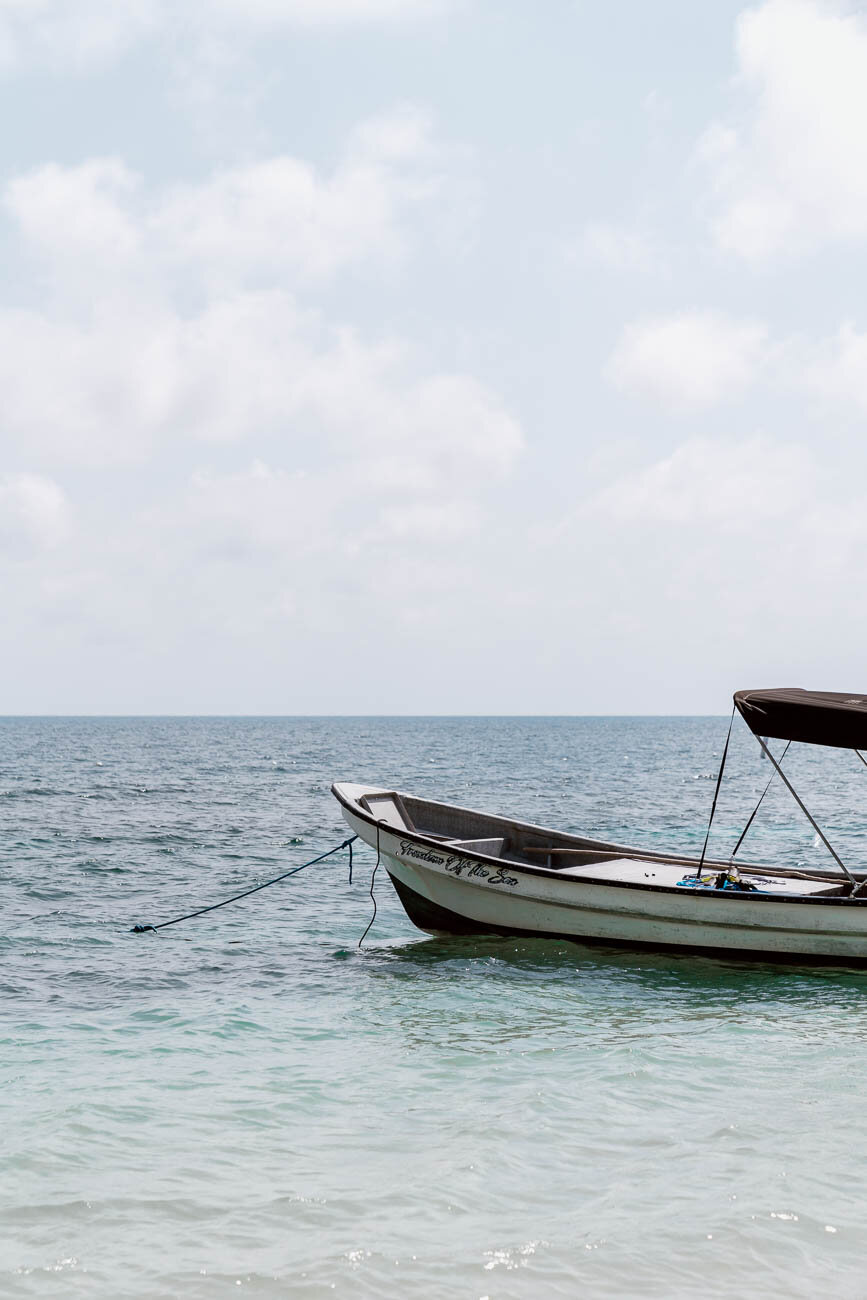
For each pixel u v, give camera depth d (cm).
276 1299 594
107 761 7262
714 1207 707
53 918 1756
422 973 1378
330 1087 952
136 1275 620
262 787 4762
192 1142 820
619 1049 1063
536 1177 757
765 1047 1073
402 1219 690
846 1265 633
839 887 1470
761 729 1307
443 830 1714
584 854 1655
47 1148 805
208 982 1341
